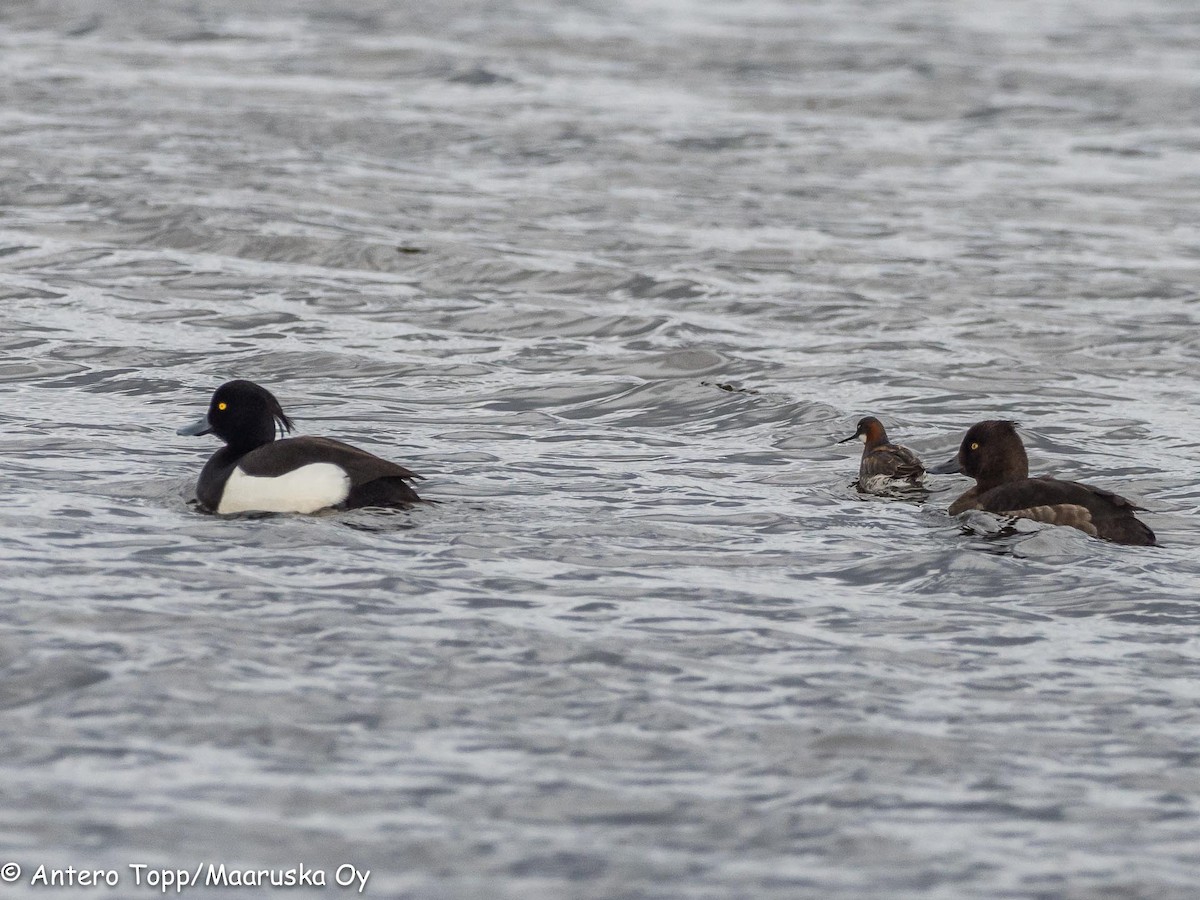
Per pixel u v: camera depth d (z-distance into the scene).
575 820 9.14
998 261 27.19
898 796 9.53
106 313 22.30
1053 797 9.55
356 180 30.91
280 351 20.94
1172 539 14.67
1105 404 20.03
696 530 14.65
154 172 30.17
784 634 12.04
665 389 20.05
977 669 11.45
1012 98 41.38
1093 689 11.12
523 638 11.72
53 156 30.92
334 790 9.36
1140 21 54.34
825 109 39.78
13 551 13.09
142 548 13.35
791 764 9.88
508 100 39.06
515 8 52.41
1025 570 13.56
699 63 44.66
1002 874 8.70
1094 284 25.91
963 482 16.83
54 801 9.09
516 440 17.83
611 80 42.03
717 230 28.64
